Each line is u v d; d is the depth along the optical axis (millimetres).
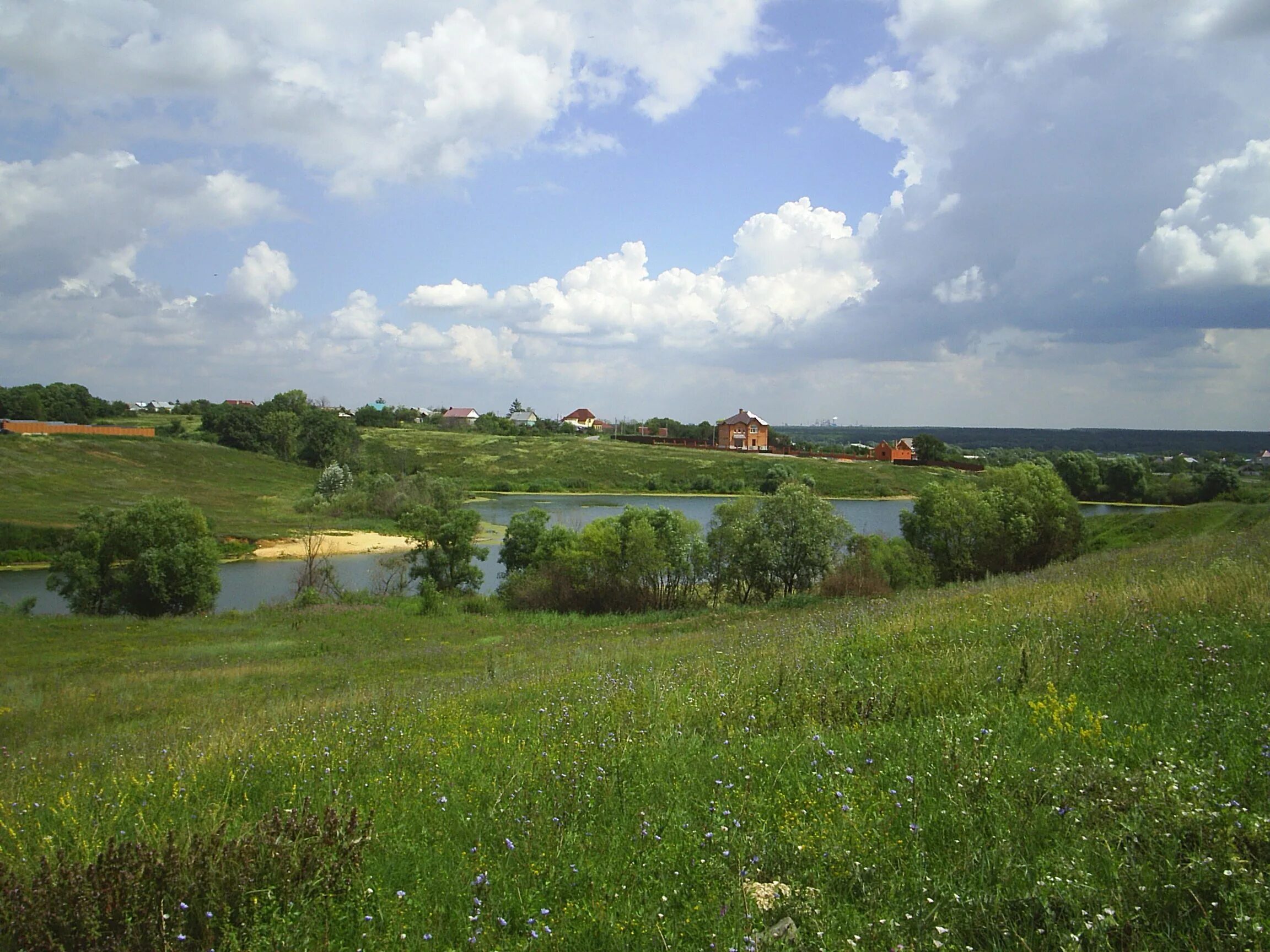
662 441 161875
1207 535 28594
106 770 8609
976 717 5723
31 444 97250
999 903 3279
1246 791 4031
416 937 3512
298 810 4781
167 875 3811
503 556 47031
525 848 4336
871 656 9781
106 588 41031
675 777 5480
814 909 3381
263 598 46125
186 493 89250
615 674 12312
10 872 3951
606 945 3322
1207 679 6402
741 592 41438
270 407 132250
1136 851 3539
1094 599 10766
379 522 74375
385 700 12078
